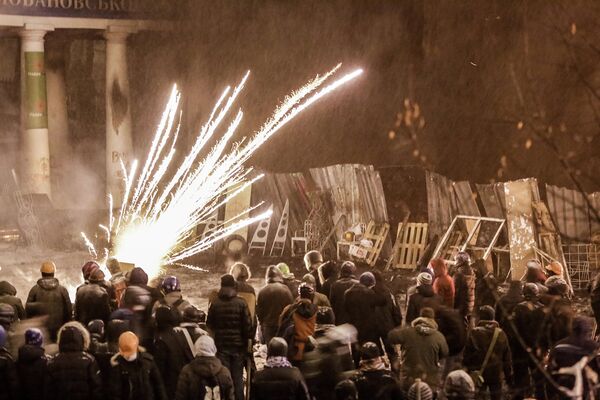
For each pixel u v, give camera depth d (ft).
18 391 35.32
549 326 39.58
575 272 79.20
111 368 34.73
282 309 45.85
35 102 115.55
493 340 39.58
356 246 88.48
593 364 34.12
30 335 35.83
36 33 114.62
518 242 78.95
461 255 50.93
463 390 32.53
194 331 38.34
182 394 34.09
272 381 34.30
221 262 94.17
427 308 40.14
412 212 89.76
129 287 42.37
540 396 40.37
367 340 44.29
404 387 38.52
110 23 119.75
